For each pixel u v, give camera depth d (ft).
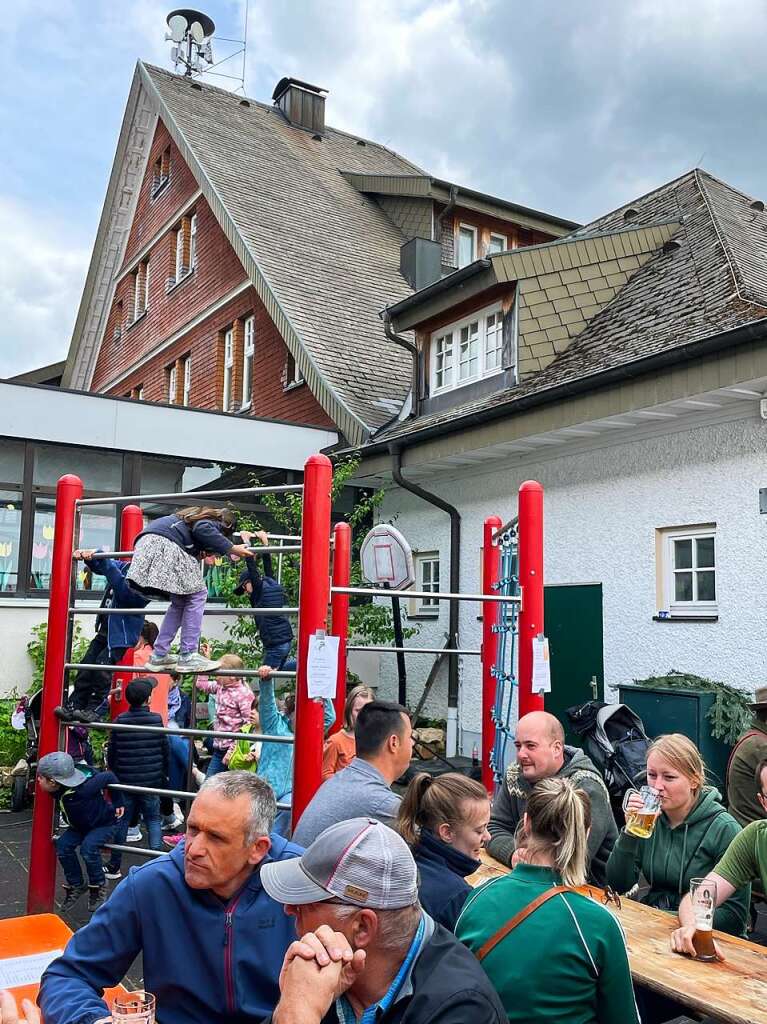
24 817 28.94
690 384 25.31
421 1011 6.29
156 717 22.17
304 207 59.31
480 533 36.88
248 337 56.29
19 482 37.65
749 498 25.90
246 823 9.11
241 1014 8.96
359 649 23.76
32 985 9.98
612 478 30.71
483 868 14.17
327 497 15.75
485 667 22.86
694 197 40.50
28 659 35.73
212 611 16.85
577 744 31.12
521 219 61.62
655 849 13.19
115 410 39.27
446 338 42.06
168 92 65.72
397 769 12.73
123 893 9.26
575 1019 8.42
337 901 6.48
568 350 36.40
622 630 29.91
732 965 10.40
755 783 16.30
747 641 25.67
